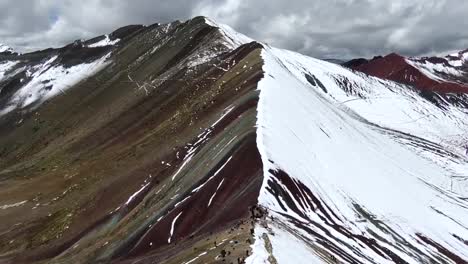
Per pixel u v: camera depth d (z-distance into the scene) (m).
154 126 125.69
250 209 50.75
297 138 74.12
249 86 95.56
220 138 74.50
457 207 98.38
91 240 73.56
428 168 124.69
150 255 53.91
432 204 90.81
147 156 98.56
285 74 119.44
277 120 74.69
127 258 56.59
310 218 54.88
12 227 96.69
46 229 89.75
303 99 101.62
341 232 55.47
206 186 60.16
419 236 69.31
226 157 63.50
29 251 82.44
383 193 78.06
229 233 45.50
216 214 54.34
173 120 114.56
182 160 81.62
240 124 73.12
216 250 41.09
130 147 113.44
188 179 67.31
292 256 38.81
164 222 58.31
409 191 90.62
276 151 62.88
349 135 102.56
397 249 61.16
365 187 75.50
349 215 62.22
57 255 76.00
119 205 81.31
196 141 85.81
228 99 97.81
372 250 55.84
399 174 100.25
